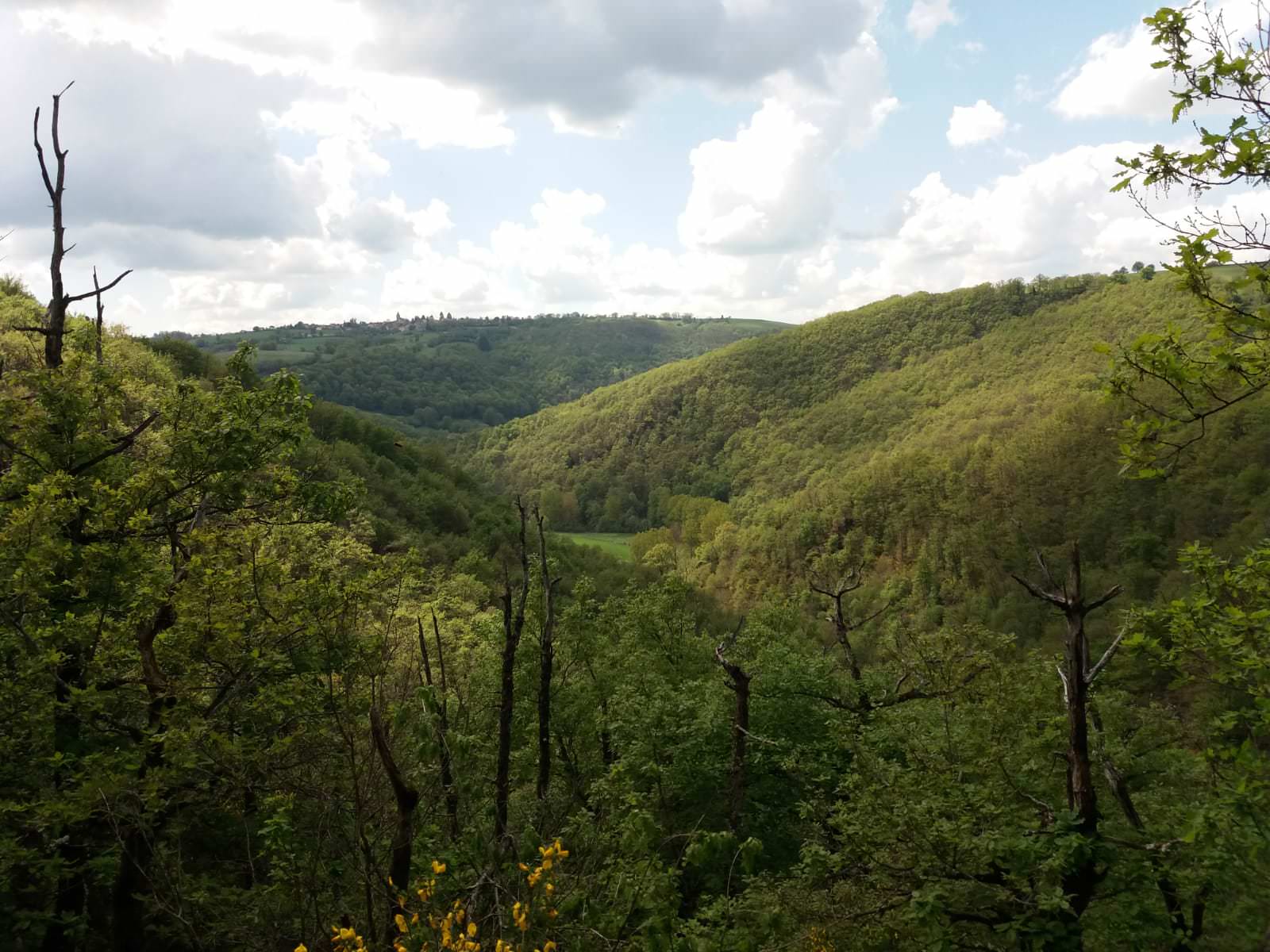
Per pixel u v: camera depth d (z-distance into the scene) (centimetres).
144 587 835
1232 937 817
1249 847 674
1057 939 628
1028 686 1155
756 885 834
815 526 10362
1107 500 7288
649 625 2006
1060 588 757
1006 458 9119
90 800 653
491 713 1535
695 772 1380
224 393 1092
